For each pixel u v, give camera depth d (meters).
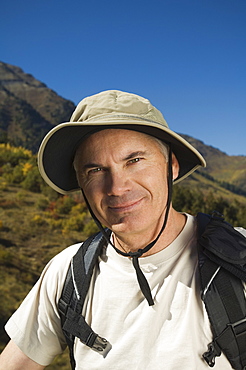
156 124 1.25
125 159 1.28
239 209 62.41
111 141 1.29
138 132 1.29
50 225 46.47
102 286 1.43
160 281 1.34
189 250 1.36
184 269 1.33
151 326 1.30
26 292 29.75
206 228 1.35
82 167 1.37
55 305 1.55
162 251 1.35
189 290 1.29
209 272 1.25
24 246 39.72
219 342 1.20
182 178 1.58
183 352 1.24
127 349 1.31
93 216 1.42
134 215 1.31
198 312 1.26
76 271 1.49
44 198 55.66
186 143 1.32
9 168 67.06
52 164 1.52
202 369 1.23
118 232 1.34
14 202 51.84
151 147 1.31
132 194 1.29
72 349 1.48
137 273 1.30
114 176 1.30
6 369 1.61
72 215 51.25
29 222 45.62
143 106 1.32
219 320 1.20
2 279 30.61
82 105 1.36
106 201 1.33
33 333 1.60
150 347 1.28
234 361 1.21
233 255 1.23
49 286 1.58
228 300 1.21
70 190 1.70
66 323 1.45
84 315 1.45
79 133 1.34
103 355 1.37
